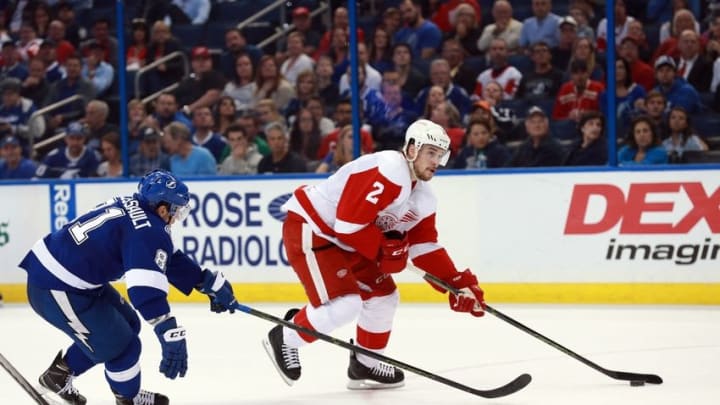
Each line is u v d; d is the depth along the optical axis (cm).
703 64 1334
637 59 1357
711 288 1245
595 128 1341
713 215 1239
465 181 1327
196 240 1423
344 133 1416
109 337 745
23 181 1472
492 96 1391
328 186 825
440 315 1250
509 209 1313
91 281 733
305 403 832
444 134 796
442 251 857
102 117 1516
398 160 793
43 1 1541
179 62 1491
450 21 1423
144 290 714
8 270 1481
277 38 1470
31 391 733
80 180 1456
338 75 1441
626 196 1270
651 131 1323
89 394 882
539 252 1305
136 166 1491
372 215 789
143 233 723
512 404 806
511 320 852
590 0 1380
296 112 1447
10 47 1561
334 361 995
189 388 899
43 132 1541
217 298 784
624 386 860
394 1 1448
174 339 721
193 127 1472
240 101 1462
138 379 770
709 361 955
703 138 1325
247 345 1098
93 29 1528
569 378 898
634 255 1271
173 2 1497
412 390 868
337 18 1442
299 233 830
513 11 1402
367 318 862
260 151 1451
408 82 1423
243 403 837
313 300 827
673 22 1351
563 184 1291
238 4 1493
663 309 1235
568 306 1281
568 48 1378
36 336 1199
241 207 1399
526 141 1368
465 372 942
